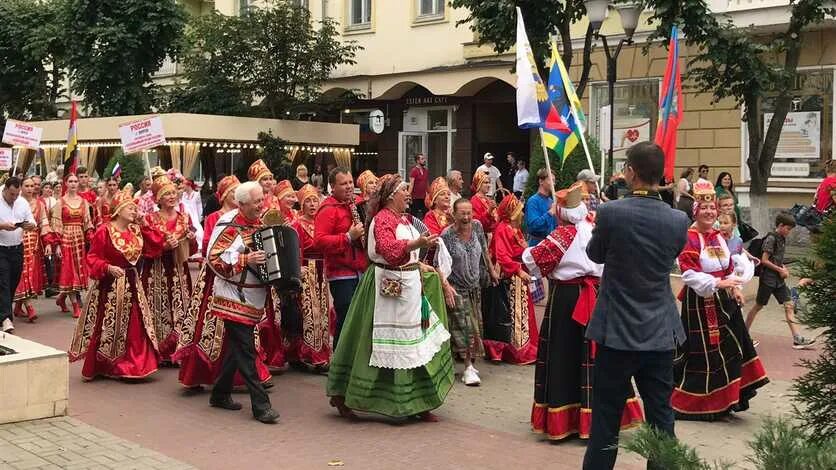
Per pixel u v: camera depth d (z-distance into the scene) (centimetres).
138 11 2681
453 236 880
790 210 1698
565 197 665
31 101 3319
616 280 525
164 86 2941
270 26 2439
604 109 1464
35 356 737
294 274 731
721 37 1514
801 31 1555
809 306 425
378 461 634
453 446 672
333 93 2683
